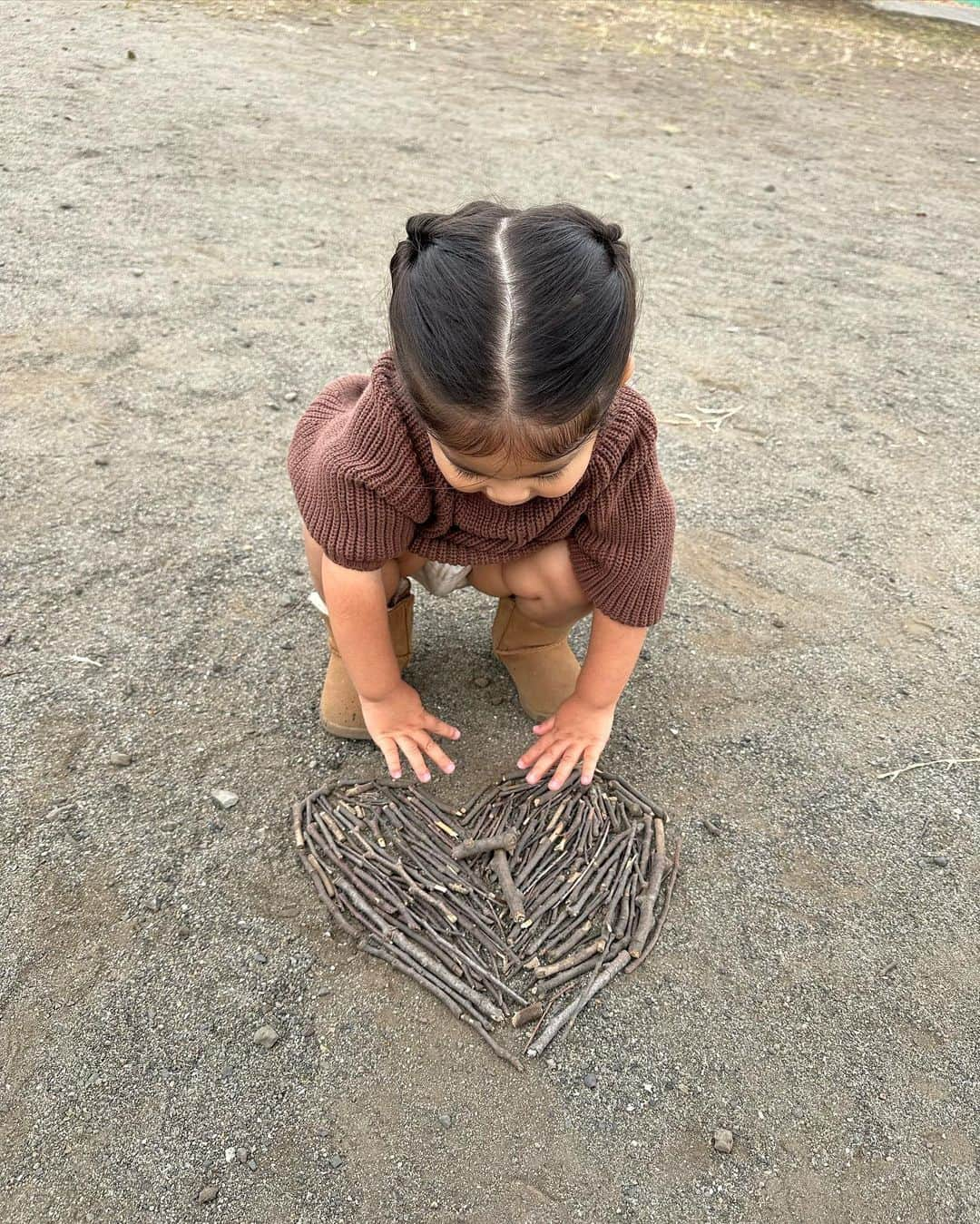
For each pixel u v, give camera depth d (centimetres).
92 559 225
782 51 906
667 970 151
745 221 472
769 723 196
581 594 167
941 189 545
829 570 240
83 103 550
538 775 171
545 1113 133
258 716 189
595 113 650
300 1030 141
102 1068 135
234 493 251
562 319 101
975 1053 143
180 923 153
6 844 162
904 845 173
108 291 345
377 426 135
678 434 294
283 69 674
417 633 216
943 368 341
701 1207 125
